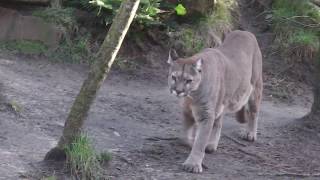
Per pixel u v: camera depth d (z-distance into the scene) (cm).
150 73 1627
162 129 1195
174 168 962
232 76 1043
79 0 1673
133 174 912
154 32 1734
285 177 983
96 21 1677
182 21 1784
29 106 1159
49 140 1008
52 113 1156
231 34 1168
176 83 939
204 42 1742
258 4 2034
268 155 1115
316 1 2044
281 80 1769
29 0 1605
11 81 1292
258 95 1183
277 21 1942
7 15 1566
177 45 1722
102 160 928
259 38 1928
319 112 1323
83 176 867
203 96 964
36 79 1371
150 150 1038
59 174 865
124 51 1678
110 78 1540
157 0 1639
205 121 977
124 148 1035
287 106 1598
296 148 1193
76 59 1563
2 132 999
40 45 1565
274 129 1301
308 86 1781
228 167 1009
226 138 1181
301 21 1938
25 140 988
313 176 1002
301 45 1864
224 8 1847
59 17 1614
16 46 1540
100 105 1284
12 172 843
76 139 901
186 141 1061
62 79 1423
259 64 1177
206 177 936
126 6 863
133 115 1265
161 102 1402
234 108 1093
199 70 944
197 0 1773
